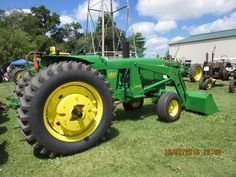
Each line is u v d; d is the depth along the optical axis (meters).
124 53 5.21
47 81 3.03
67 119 3.18
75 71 3.23
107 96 3.54
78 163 3.03
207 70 9.64
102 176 2.74
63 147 3.15
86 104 3.32
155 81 5.23
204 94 5.11
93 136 3.42
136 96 4.57
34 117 2.96
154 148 3.42
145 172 2.80
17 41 24.08
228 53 35.28
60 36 55.00
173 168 2.87
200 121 4.66
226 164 2.96
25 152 3.36
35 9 52.09
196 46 40.22
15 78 12.32
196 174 2.75
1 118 5.14
